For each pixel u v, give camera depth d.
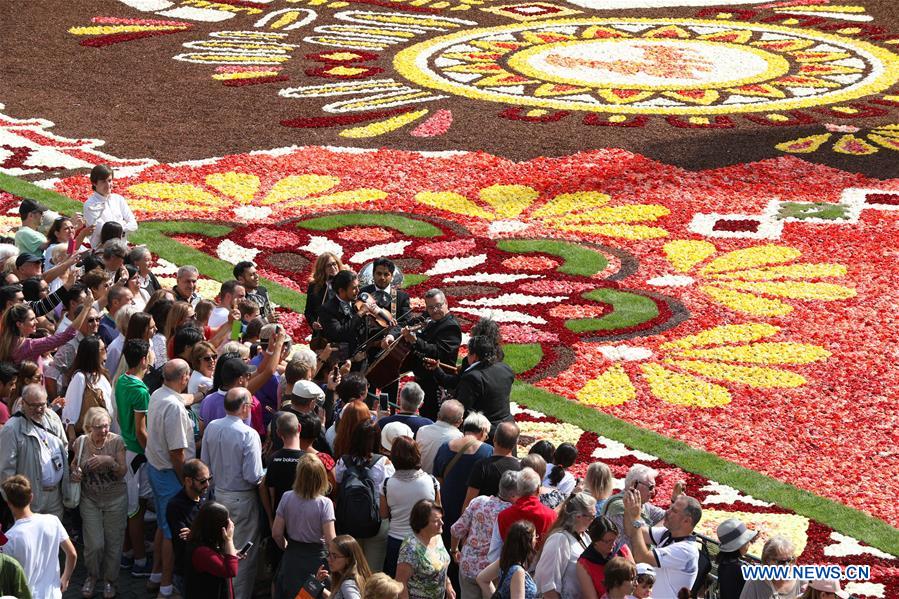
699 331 21.34
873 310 22.30
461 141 32.31
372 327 16.28
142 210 27.19
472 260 24.83
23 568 10.74
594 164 30.58
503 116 34.38
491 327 14.72
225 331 15.32
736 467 16.61
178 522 11.89
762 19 46.84
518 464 11.98
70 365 14.63
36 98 35.62
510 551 10.46
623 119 34.19
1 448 12.22
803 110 35.22
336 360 15.38
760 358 20.25
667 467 16.61
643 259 24.97
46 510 12.42
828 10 47.84
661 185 29.22
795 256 25.02
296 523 11.46
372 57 40.84
